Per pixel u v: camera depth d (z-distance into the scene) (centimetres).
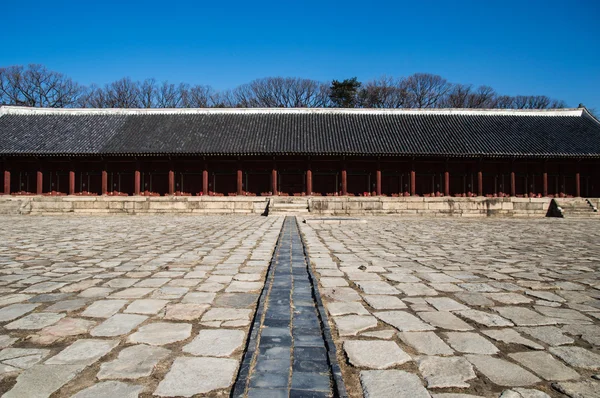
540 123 4022
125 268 738
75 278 647
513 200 2961
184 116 4012
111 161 3731
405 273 711
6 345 361
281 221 2162
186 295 540
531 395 278
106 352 346
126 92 7444
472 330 411
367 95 7788
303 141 3553
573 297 551
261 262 812
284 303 494
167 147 3478
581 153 3491
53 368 314
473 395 277
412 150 3450
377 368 319
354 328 413
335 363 319
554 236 1457
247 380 290
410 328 415
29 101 6881
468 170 3850
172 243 1138
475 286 612
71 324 418
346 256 911
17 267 744
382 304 507
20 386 284
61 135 3697
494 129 3881
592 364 331
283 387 281
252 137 3628
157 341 371
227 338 380
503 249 1069
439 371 314
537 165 3881
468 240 1294
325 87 7875
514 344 374
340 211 2798
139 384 289
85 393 275
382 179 3847
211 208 2928
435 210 2875
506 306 504
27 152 3422
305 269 723
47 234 1391
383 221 2284
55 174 3781
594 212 2920
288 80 7838
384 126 3866
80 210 2878
